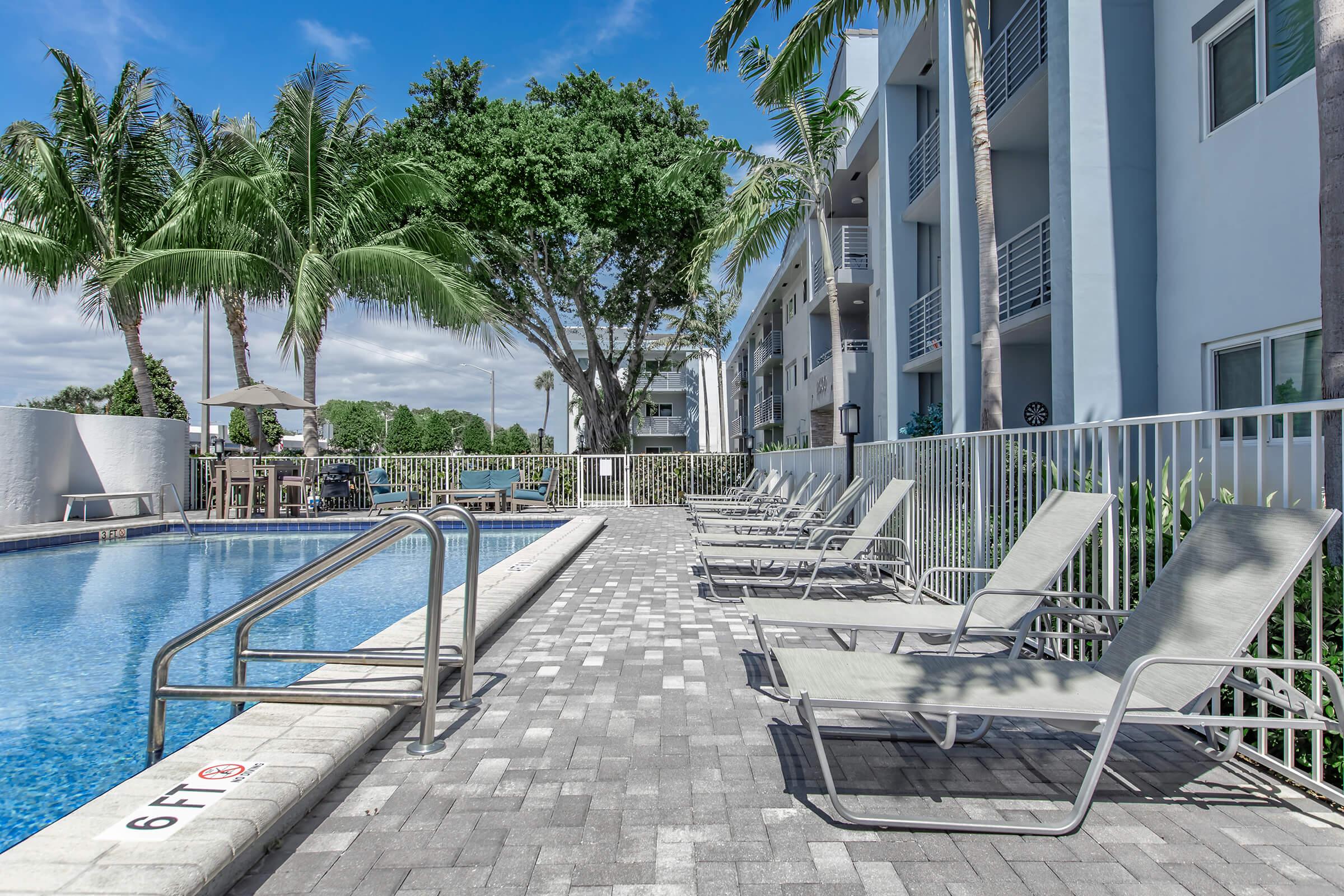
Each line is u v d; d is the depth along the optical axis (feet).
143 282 41.16
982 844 7.15
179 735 11.19
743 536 24.98
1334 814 7.79
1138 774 8.80
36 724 11.75
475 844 7.08
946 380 36.17
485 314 47.01
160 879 5.62
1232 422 22.21
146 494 41.88
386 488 50.52
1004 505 16.67
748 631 16.14
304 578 10.19
